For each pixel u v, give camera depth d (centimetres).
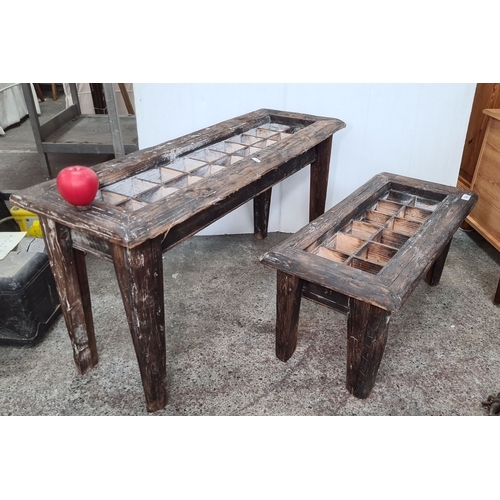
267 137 193
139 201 139
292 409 148
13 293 159
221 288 207
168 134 228
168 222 120
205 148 179
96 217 119
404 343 175
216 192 136
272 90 221
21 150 374
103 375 161
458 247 239
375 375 147
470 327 183
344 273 131
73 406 149
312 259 137
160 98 218
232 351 171
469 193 177
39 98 496
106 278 214
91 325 158
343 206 169
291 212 252
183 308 194
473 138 261
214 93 219
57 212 123
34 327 170
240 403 150
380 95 220
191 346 173
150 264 121
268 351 171
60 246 135
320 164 204
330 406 149
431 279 205
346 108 224
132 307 124
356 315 135
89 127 330
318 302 147
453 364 166
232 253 236
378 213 171
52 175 322
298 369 164
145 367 136
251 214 251
